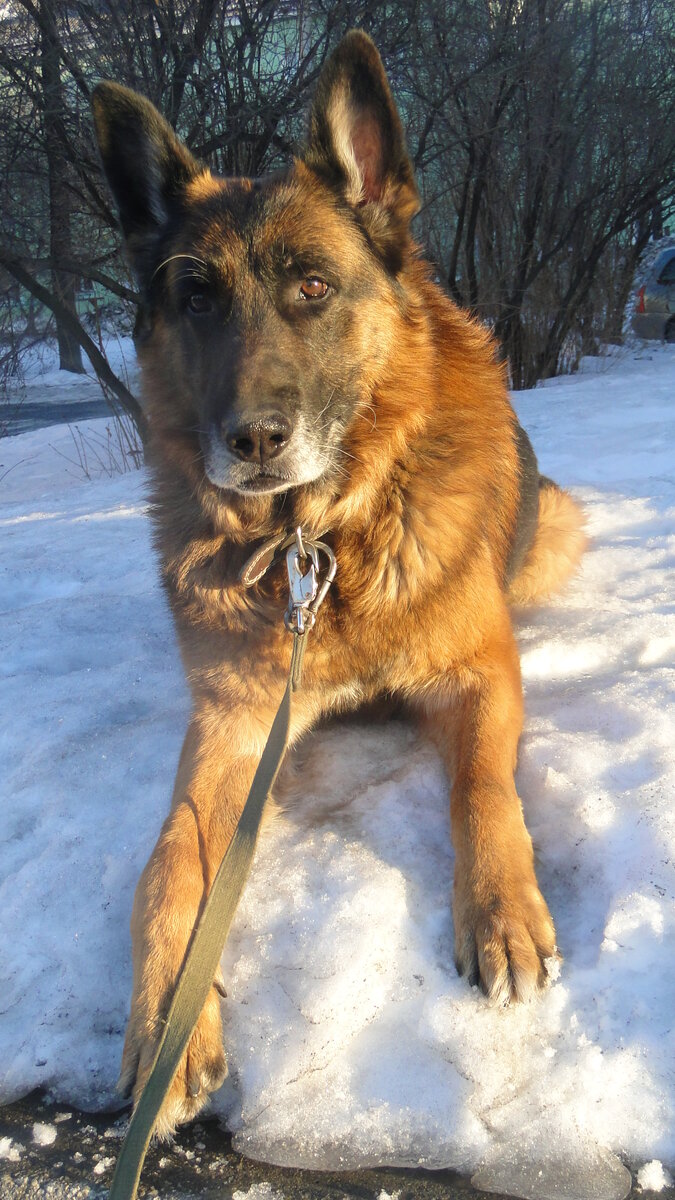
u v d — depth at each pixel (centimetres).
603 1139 42
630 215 287
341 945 50
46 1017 52
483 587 68
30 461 269
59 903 58
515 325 279
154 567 121
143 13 185
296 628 60
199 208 67
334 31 201
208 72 193
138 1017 47
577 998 47
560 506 100
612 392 218
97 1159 45
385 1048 46
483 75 228
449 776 64
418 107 236
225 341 63
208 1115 46
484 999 47
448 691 68
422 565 64
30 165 191
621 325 336
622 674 74
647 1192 40
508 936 48
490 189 265
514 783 61
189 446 68
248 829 49
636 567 101
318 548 65
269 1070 46
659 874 51
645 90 269
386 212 69
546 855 57
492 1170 42
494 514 76
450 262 279
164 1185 43
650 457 149
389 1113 44
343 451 64
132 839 62
